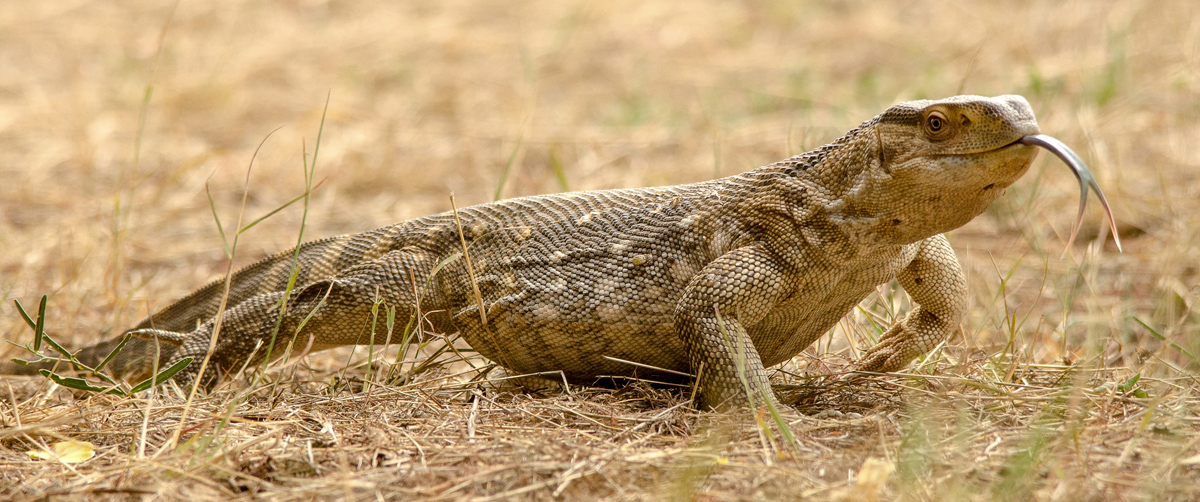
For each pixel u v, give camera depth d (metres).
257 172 26.36
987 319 14.97
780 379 12.25
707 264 11.11
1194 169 22.36
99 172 26.59
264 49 37.78
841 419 10.59
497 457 9.56
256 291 13.69
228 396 12.15
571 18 41.47
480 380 12.72
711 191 11.41
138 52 37.88
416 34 39.94
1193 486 8.73
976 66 31.83
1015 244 19.52
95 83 34.78
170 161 27.53
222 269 19.81
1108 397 10.70
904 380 11.75
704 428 10.23
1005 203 20.73
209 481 9.18
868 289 11.32
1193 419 10.29
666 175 24.44
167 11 42.84
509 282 11.90
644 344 11.43
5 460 10.06
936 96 29.23
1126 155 23.64
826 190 10.71
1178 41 30.53
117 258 16.97
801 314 11.25
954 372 12.29
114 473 9.57
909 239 10.54
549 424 10.61
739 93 33.19
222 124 31.19
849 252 10.64
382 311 12.48
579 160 26.73
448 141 28.80
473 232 12.55
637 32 40.34
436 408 11.15
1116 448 9.61
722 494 8.77
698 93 33.28
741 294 10.59
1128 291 16.81
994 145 9.67
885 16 40.12
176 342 12.80
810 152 10.98
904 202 10.23
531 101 27.36
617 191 12.37
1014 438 9.80
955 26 37.34
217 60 35.94
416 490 8.97
